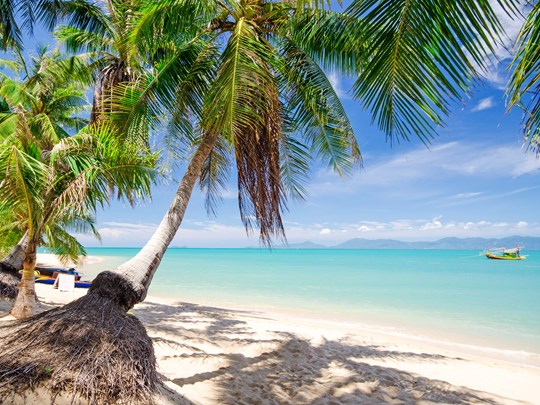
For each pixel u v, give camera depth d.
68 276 11.70
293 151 6.71
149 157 5.70
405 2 1.99
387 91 2.30
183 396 3.35
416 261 65.56
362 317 12.26
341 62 5.56
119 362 2.59
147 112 5.70
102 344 2.68
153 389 2.69
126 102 5.59
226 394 4.02
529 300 16.39
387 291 19.38
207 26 5.67
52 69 9.80
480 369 6.36
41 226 5.73
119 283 3.62
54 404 2.08
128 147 5.52
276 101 4.83
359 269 41.03
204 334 7.05
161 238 4.44
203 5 4.75
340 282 24.47
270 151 4.86
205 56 5.46
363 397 4.42
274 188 4.97
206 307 12.28
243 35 4.46
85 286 13.60
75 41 9.71
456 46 1.89
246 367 5.18
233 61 4.24
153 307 10.84
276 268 41.97
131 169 5.63
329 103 5.52
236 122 4.04
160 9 4.74
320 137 6.37
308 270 38.56
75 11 8.28
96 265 36.25
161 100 5.62
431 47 1.99
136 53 5.62
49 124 9.39
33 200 5.11
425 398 4.52
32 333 2.73
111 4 8.24
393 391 4.71
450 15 1.87
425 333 10.08
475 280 26.64
